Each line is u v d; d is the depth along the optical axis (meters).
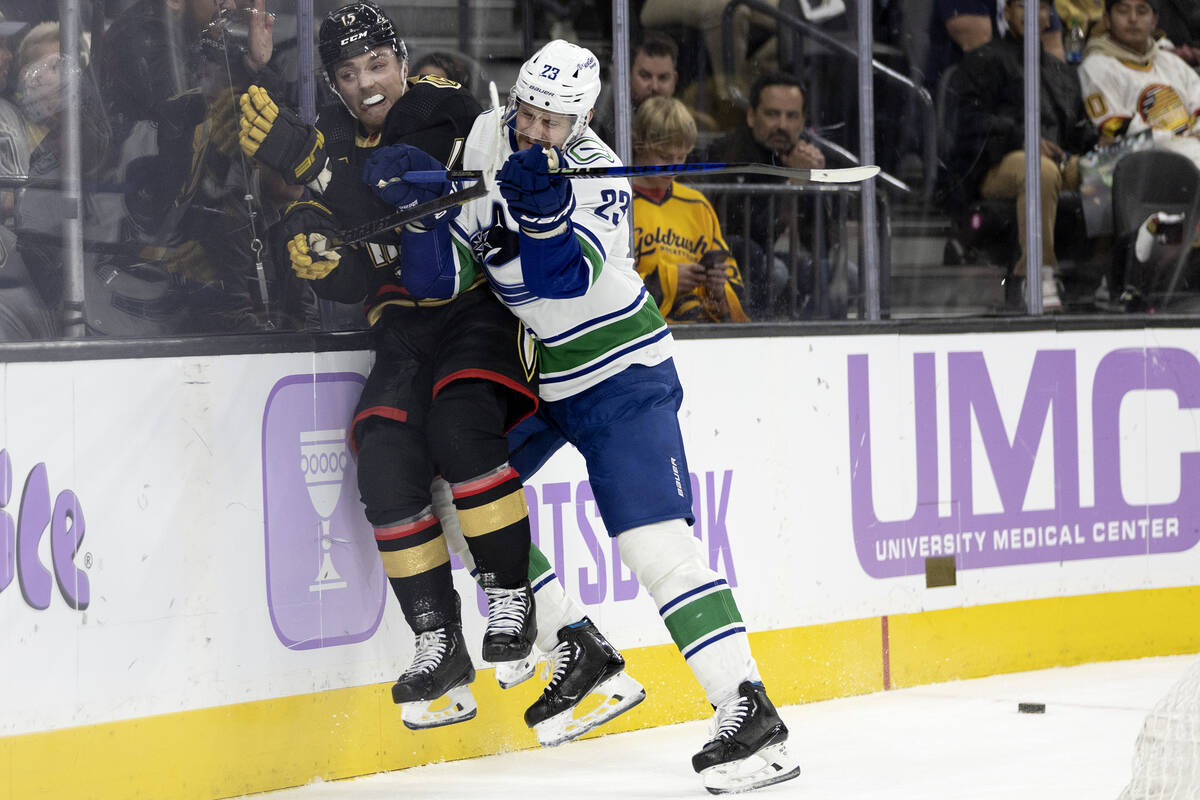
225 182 13.20
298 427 13.14
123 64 12.67
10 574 11.36
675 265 16.52
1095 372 19.12
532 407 12.49
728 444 16.23
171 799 12.31
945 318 18.20
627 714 15.50
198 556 12.49
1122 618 19.27
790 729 15.38
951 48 18.39
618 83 16.30
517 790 12.96
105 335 12.60
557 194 11.05
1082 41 19.39
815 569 16.88
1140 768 8.09
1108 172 19.59
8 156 12.20
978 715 15.88
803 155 17.48
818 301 17.61
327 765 13.34
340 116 13.55
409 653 13.91
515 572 12.16
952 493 17.97
